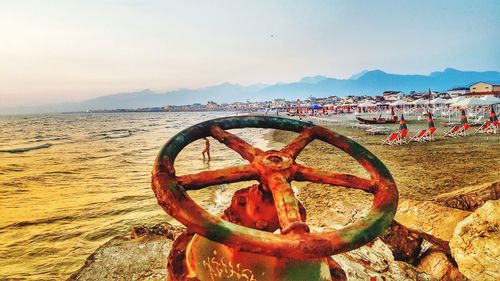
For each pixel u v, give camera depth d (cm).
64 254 862
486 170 1276
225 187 1357
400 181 1180
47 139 5038
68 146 3853
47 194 1491
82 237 970
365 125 4262
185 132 189
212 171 160
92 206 1269
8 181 1803
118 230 1014
